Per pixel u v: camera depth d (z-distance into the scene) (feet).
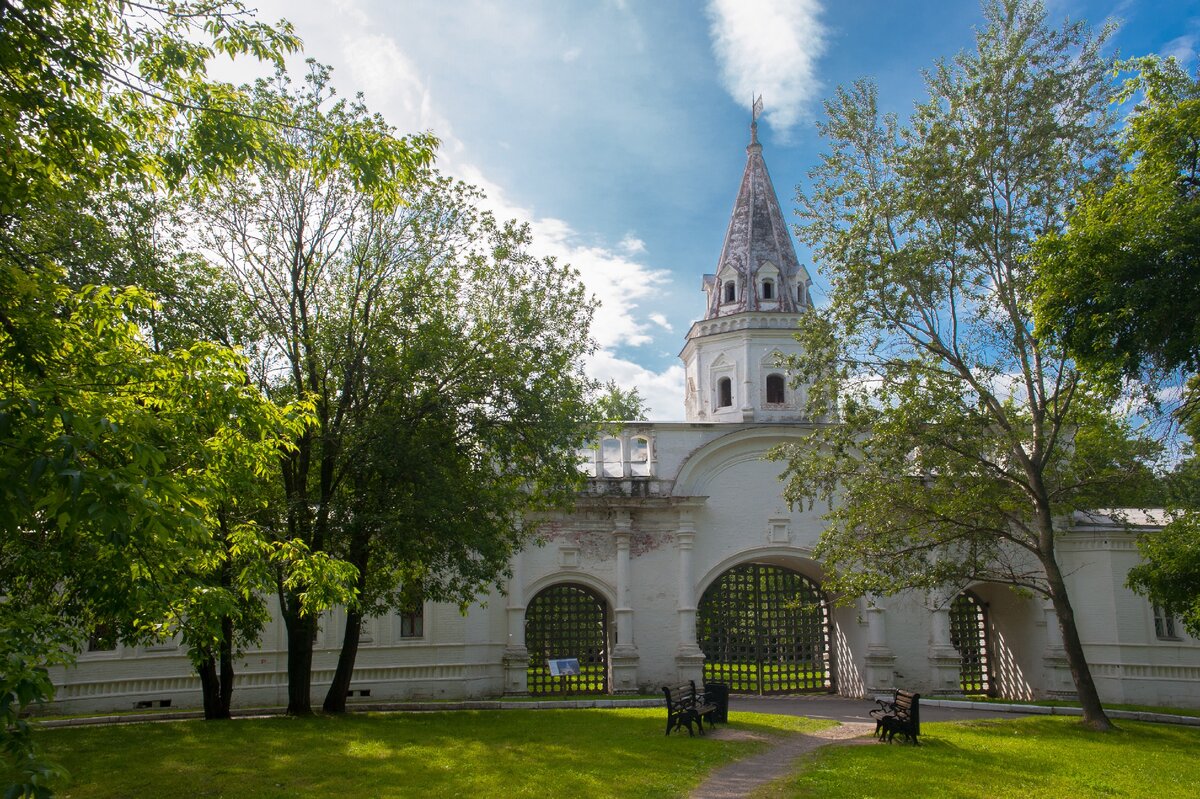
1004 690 104.27
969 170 70.08
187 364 30.78
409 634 91.76
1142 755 55.21
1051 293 47.47
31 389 22.59
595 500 97.66
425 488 59.72
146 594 32.48
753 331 106.22
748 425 101.35
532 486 92.84
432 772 44.42
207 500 31.35
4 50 27.63
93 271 50.60
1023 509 78.07
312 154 37.14
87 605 38.91
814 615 106.11
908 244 71.51
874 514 74.08
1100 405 68.54
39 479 19.33
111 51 32.81
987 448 74.08
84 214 51.72
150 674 81.71
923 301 73.10
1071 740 61.31
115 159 33.47
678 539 99.50
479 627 92.58
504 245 71.15
